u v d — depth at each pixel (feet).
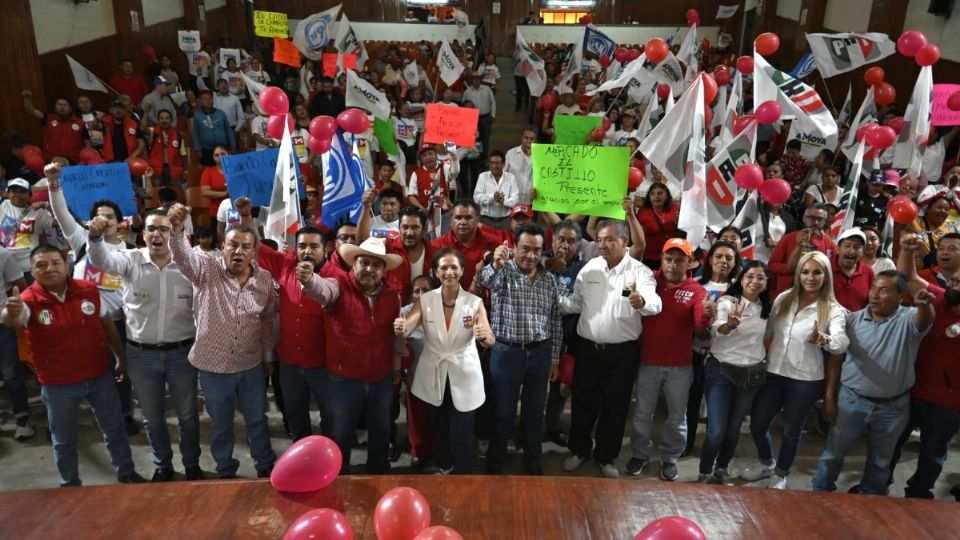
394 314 12.31
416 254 14.85
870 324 12.00
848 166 25.32
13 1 27.07
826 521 7.21
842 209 17.12
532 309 12.85
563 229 14.07
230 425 12.91
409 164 31.60
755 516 7.29
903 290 11.70
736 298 12.89
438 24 60.18
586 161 14.21
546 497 7.55
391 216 17.40
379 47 58.75
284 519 7.21
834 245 15.98
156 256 12.36
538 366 13.06
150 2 44.27
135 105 36.09
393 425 14.83
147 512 7.24
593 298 13.39
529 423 13.67
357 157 16.46
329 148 15.52
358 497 7.59
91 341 12.19
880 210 20.06
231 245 12.13
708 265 14.65
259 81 40.29
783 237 16.85
